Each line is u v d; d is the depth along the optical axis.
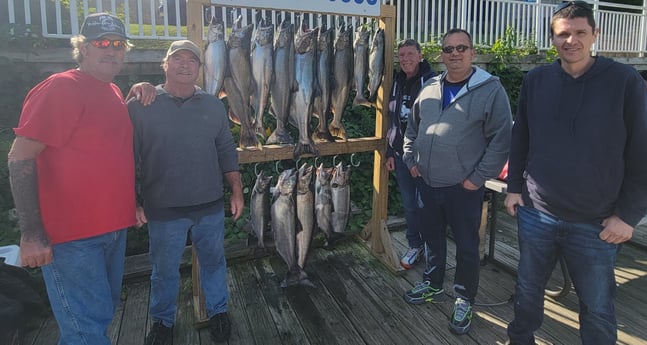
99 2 4.26
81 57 1.80
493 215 3.45
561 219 1.91
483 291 3.10
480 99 2.37
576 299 2.97
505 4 7.57
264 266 3.52
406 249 3.90
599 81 1.76
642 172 1.72
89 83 1.79
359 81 3.09
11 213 3.42
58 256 1.77
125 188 1.92
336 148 3.13
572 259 1.94
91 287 1.84
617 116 1.72
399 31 6.51
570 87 1.83
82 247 1.79
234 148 2.47
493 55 6.79
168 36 4.68
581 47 1.75
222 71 2.46
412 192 3.31
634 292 3.08
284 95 2.69
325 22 5.18
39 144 1.64
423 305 2.90
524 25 7.73
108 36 1.77
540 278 2.10
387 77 3.25
